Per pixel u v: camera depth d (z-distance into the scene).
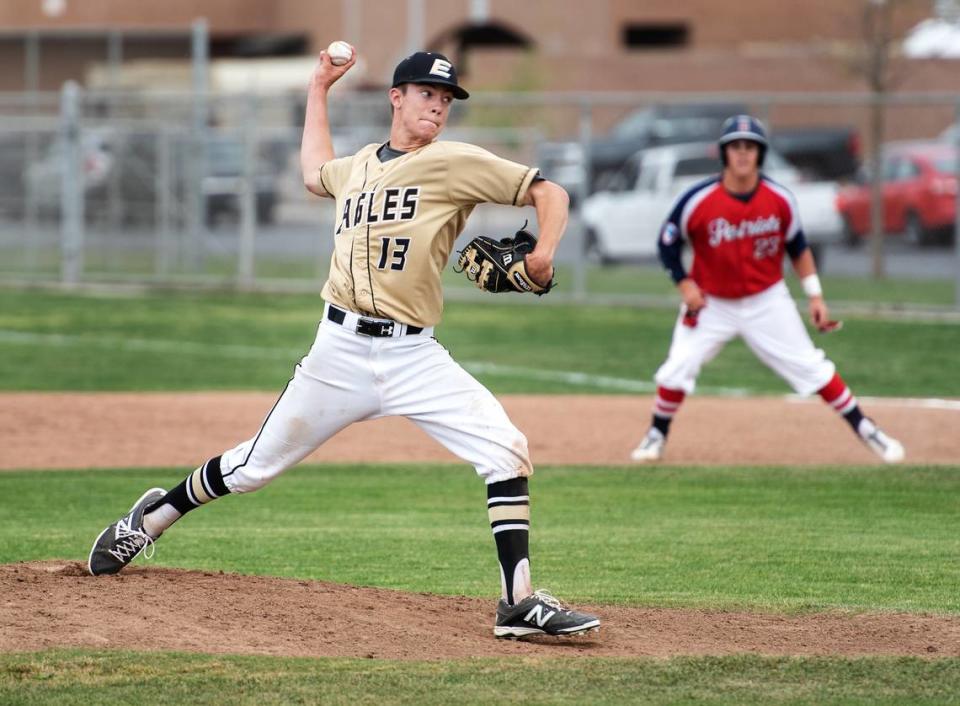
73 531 29.16
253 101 83.50
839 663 18.75
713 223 36.16
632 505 32.91
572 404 48.94
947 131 134.38
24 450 40.22
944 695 17.42
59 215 96.69
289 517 31.53
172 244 89.06
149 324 71.00
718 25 154.88
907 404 48.31
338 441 43.00
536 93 139.00
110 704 16.55
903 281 84.06
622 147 116.19
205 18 153.38
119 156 89.56
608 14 154.00
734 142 35.62
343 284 20.00
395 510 32.50
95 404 48.25
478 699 17.02
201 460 38.88
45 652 18.27
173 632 19.38
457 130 94.81
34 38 111.75
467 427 20.03
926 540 28.72
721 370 58.38
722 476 36.59
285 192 108.25
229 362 58.62
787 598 23.45
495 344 64.31
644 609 22.48
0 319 72.81
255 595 21.64
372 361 20.03
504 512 20.03
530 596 19.92
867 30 97.38
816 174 94.38
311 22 156.00
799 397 50.97
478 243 19.69
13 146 102.19
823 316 37.06
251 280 85.56
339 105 83.19
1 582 21.59
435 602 22.38
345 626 20.28
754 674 18.20
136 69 131.88
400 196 19.67
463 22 155.12
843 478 36.12
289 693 17.05
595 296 81.56
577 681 17.80
